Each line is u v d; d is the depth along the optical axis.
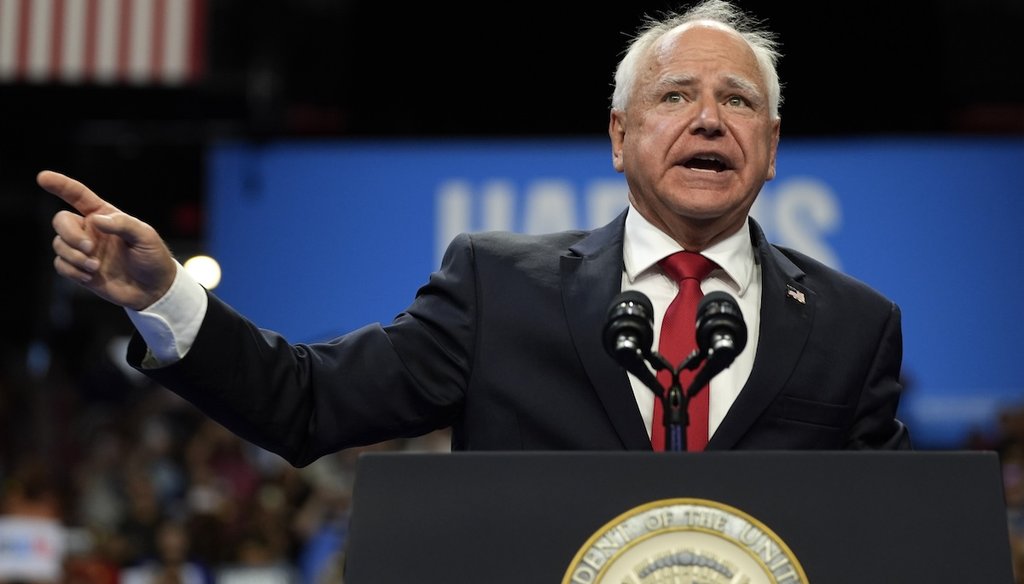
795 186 33.50
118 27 29.09
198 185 40.38
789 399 7.29
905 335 33.00
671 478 5.59
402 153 34.53
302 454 7.48
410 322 7.75
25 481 23.61
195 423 32.88
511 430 7.32
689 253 7.86
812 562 5.47
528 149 34.09
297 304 34.47
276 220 34.72
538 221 33.88
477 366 7.52
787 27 42.06
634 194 8.06
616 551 5.52
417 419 7.60
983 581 5.47
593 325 7.39
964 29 41.44
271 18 39.56
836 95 42.19
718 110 7.68
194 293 6.89
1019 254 32.88
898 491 5.58
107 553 23.50
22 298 41.91
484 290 7.70
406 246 34.34
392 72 43.28
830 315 7.66
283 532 24.08
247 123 37.06
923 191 33.16
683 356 7.46
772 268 7.78
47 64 28.86
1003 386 32.62
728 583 5.45
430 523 5.62
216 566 23.45
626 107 8.21
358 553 5.59
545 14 43.25
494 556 5.55
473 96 43.53
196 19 29.02
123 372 36.66
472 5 43.19
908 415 31.84
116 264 6.73
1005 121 41.19
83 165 40.47
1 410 33.69
